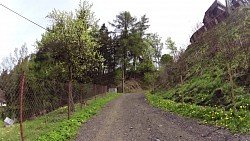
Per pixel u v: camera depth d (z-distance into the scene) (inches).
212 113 511.5
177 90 974.4
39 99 693.3
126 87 2979.8
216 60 898.1
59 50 885.8
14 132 482.6
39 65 1408.7
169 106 761.6
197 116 544.1
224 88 628.4
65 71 928.9
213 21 1434.5
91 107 920.3
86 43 899.4
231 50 764.6
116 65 3265.3
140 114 711.7
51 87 777.6
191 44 1526.8
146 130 478.3
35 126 548.4
